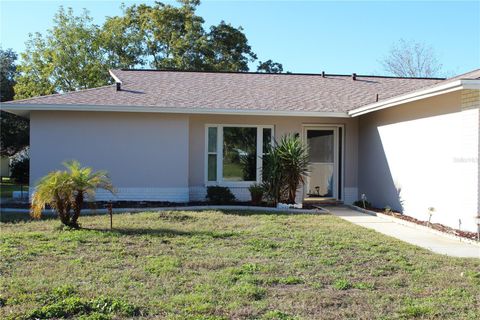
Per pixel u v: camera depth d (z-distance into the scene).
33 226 10.20
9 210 12.89
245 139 15.48
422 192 11.83
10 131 30.33
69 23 32.94
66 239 8.62
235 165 15.43
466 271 6.87
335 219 11.91
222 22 38.84
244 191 15.38
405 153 12.70
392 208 13.37
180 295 5.63
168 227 10.12
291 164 14.01
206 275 6.48
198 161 15.19
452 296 5.75
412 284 6.25
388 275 6.70
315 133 15.94
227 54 38.69
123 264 7.01
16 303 5.23
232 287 5.95
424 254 8.04
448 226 10.71
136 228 9.92
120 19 36.22
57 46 32.53
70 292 5.60
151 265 6.92
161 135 14.59
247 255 7.71
